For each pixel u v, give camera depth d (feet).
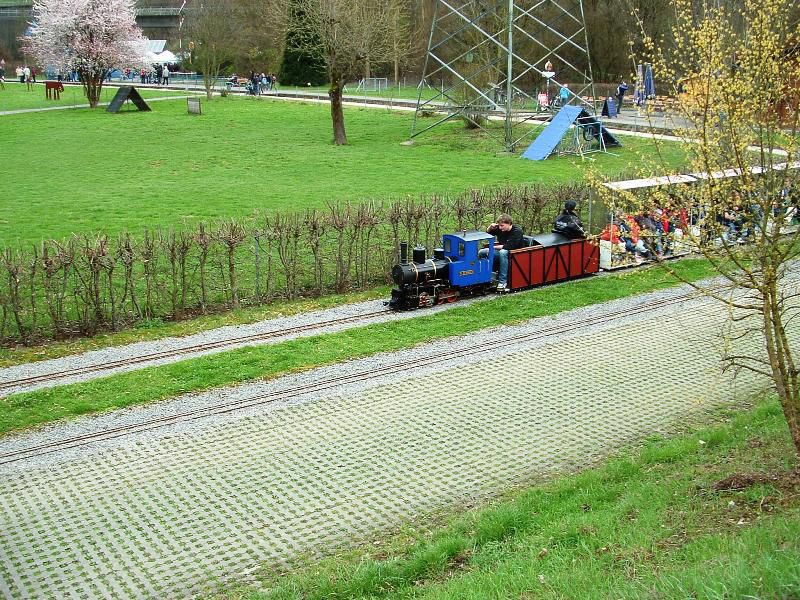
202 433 60.95
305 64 309.01
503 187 127.85
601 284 94.17
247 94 294.25
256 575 44.55
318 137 197.47
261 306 88.69
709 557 38.68
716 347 72.95
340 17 180.86
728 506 45.70
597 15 248.73
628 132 185.06
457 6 256.93
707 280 94.07
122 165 164.96
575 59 256.93
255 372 71.05
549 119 201.46
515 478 54.13
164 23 422.00
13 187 143.95
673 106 61.82
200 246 87.35
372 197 132.87
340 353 75.15
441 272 87.71
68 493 53.16
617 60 252.62
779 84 47.21
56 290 82.58
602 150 167.73
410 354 75.15
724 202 49.44
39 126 218.18
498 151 175.11
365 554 45.93
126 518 50.31
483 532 46.24
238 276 96.63
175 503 51.90
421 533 47.88
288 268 94.02
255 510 51.01
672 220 59.16
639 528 43.98
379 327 81.56
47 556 46.60
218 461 57.00
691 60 55.72
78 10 253.03
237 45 305.94
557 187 112.98
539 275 93.09
